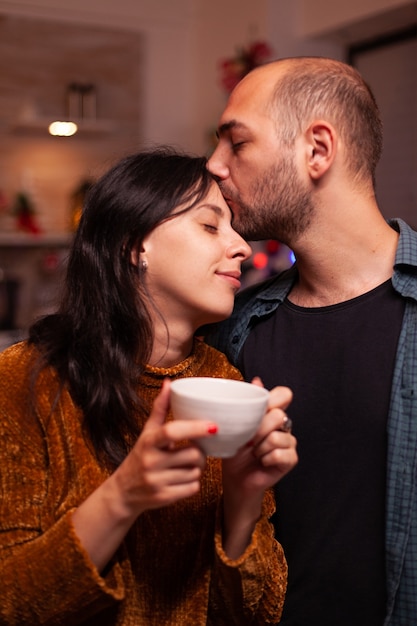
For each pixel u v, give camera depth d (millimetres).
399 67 4258
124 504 996
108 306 1243
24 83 5188
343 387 1337
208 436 915
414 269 1332
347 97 1411
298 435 1366
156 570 1197
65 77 5285
